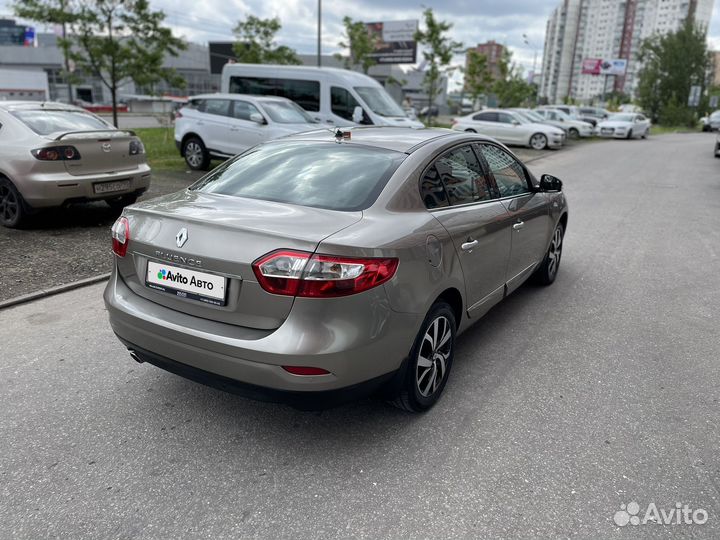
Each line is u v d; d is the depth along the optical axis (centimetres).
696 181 1426
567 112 3675
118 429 307
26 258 598
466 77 3931
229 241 262
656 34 6644
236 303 263
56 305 480
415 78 8044
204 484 265
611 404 341
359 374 264
